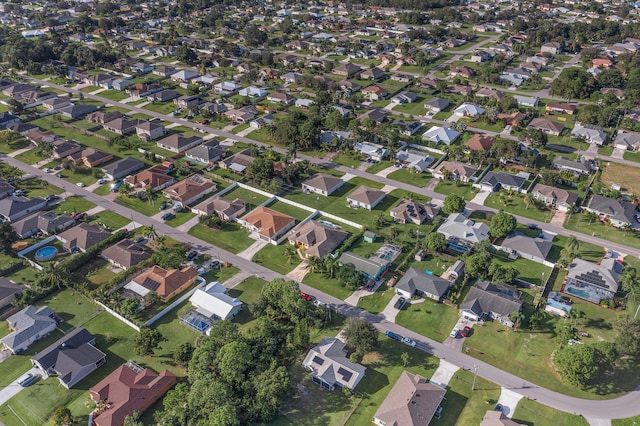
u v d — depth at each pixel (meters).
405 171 186.38
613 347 101.00
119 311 118.00
